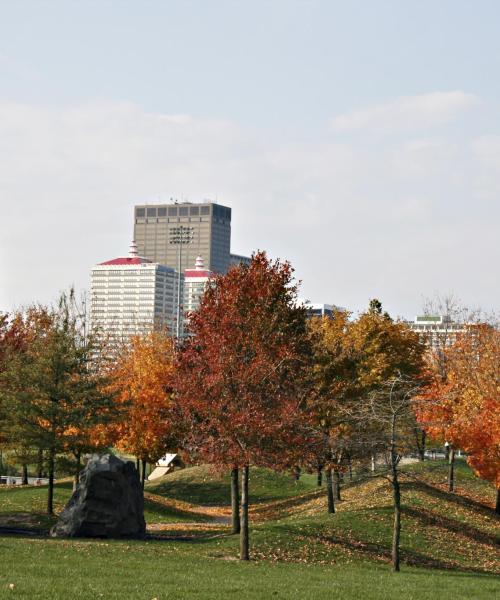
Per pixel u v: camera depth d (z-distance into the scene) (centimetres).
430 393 5431
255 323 4325
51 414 5134
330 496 5172
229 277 4569
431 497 5572
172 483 7481
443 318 8856
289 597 2633
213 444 3875
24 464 5381
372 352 5497
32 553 3334
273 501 6919
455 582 3369
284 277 4597
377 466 4569
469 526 5031
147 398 5944
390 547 4347
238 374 3900
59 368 5244
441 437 6291
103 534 4306
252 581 2966
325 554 4038
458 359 6234
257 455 3728
